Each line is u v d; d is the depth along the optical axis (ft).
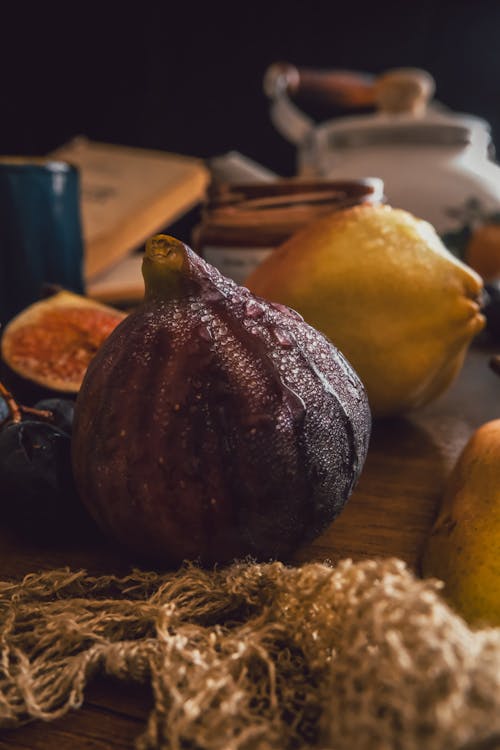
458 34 2.58
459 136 1.64
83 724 0.59
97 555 0.76
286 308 0.71
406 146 1.65
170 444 0.64
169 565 0.69
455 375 0.98
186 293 0.67
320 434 0.66
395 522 0.81
